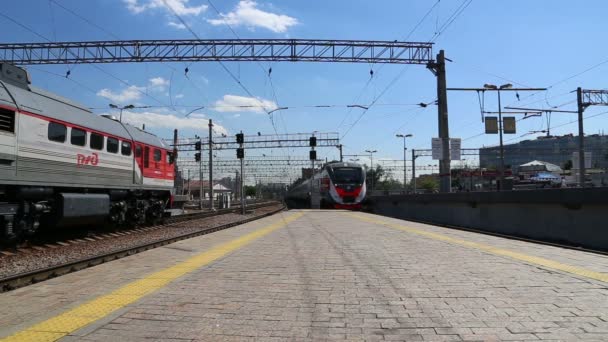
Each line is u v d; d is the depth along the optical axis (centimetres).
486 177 6650
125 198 1928
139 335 530
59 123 1434
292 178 12269
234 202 8038
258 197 12106
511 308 617
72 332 540
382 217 2814
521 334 517
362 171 4238
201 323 574
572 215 1387
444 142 2848
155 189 2164
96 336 526
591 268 881
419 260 1014
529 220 1625
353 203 4134
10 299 713
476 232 1697
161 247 1357
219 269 941
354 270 910
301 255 1125
